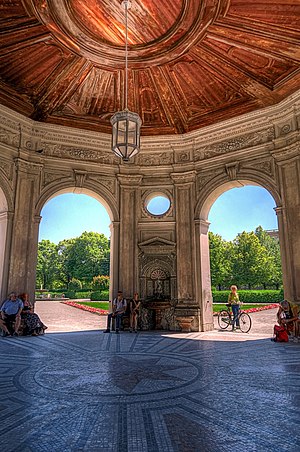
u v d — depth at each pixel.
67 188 13.20
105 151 14.02
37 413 3.74
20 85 11.52
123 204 13.65
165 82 11.98
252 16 9.02
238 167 12.66
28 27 9.40
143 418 3.59
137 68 11.33
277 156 11.76
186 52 10.56
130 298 12.77
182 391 4.57
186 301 12.55
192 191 13.45
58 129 13.30
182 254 12.98
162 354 7.40
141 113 13.49
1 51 9.99
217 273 42.66
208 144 13.61
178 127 13.83
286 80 10.94
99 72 11.50
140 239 13.45
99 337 10.31
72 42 10.10
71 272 63.44
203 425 3.39
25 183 12.40
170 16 9.24
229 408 3.89
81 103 12.80
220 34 9.77
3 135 12.16
